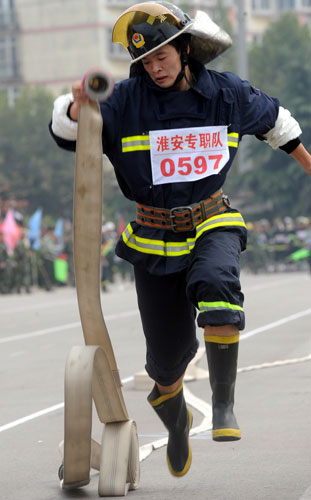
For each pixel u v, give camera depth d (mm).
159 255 9125
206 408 15570
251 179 108812
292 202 109875
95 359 9180
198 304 8766
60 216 115500
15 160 114438
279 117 9367
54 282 68688
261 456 11758
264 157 109125
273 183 108312
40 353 25672
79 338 29516
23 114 115750
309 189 108562
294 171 107875
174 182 9062
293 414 14711
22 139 114688
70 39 143500
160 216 9125
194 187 9109
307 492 9703
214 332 8734
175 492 9938
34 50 144500
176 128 9047
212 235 9062
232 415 8797
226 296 8656
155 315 9359
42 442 13633
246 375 19516
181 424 9914
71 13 143000
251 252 82125
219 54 9172
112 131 9039
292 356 22453
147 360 9625
